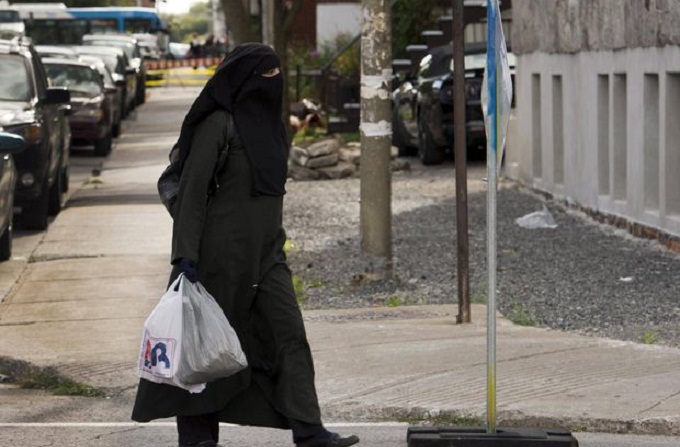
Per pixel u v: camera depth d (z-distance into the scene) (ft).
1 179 125.49
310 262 129.39
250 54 58.18
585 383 76.18
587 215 155.74
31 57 164.55
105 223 157.48
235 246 58.44
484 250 134.72
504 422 69.62
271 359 59.06
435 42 264.72
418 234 146.61
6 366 86.17
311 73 331.98
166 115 387.96
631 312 101.86
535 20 179.52
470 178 203.72
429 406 72.02
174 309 56.29
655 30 128.98
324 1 430.61
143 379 58.39
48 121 157.58
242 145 58.39
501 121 61.62
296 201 178.81
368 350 86.69
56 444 67.15
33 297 111.24
